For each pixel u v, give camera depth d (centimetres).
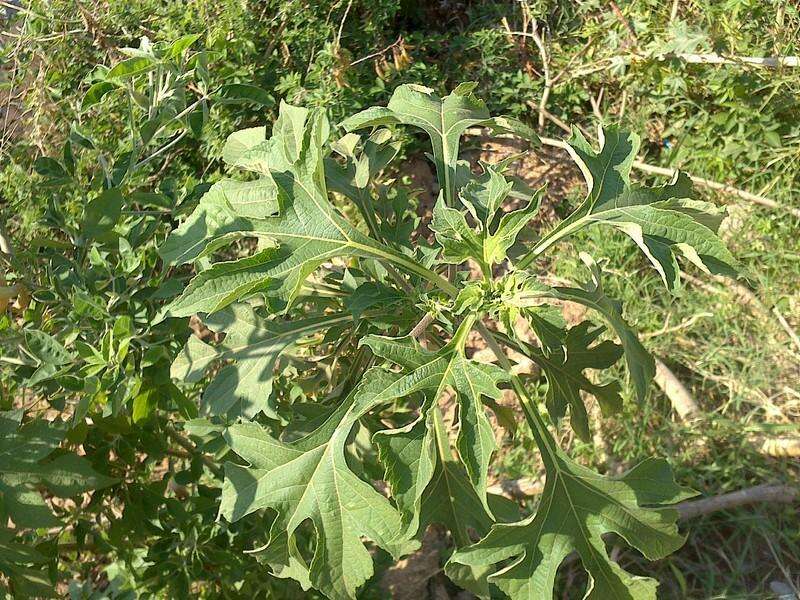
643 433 323
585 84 464
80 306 205
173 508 242
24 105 427
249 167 206
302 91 412
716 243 178
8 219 376
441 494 192
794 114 418
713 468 308
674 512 169
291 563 182
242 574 250
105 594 232
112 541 242
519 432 333
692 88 432
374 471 222
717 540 302
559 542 167
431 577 301
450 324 190
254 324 200
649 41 438
